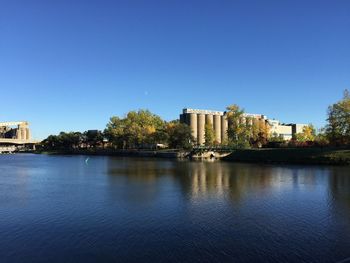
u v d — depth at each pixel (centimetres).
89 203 4216
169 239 2759
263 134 16538
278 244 2639
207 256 2403
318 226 3116
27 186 5903
